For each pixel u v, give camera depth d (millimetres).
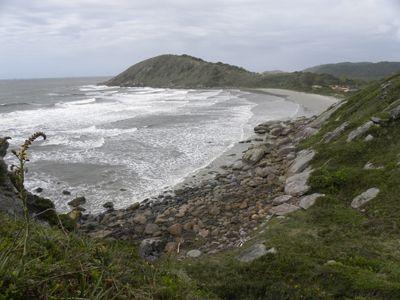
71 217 10055
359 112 21578
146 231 13789
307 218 11883
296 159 19484
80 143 27391
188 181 19438
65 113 43344
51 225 9234
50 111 45031
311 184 14414
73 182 19188
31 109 47375
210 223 14133
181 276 6852
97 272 3643
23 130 31922
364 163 15258
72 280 3338
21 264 3076
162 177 20094
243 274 8789
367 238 9867
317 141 21672
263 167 20812
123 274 4023
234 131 32531
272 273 8555
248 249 10438
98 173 20641
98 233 13484
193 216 14945
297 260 8781
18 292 2836
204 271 9180
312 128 25844
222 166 21859
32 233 4285
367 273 7801
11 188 9883
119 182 19312
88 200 17016
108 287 3562
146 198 17266
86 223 14641
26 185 18453
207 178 19828
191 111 46750
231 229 13344
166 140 28750
